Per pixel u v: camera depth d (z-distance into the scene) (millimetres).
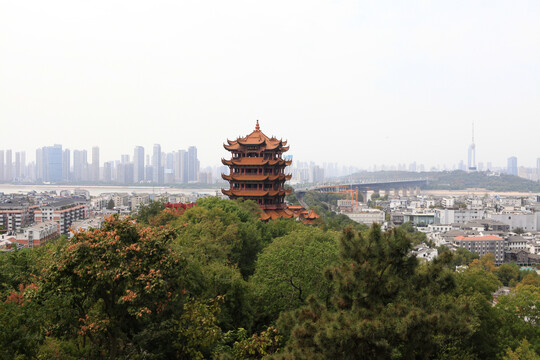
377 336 31688
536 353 52406
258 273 62750
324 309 37312
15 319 32656
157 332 39406
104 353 39594
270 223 107438
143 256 37906
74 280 37094
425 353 34062
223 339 45438
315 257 56875
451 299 52219
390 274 36219
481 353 55312
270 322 58031
